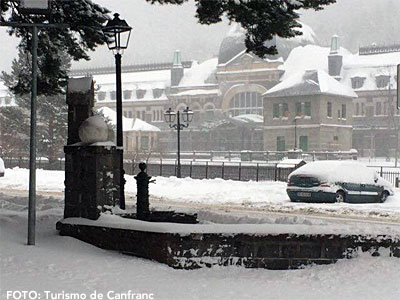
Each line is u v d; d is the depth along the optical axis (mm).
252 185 31578
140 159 69250
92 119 11914
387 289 8586
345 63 114000
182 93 124625
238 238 9984
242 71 114188
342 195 24078
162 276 9188
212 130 107812
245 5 14508
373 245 10117
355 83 110125
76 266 9500
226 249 10000
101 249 10953
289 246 10016
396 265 9773
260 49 15758
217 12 14867
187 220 12859
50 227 12523
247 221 13367
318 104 91438
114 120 81312
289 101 94125
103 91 132750
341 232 10078
